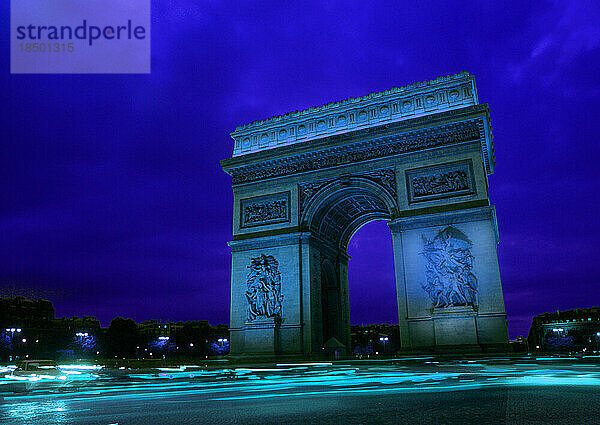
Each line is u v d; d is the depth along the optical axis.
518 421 11.38
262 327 71.50
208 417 13.76
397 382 26.02
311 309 71.19
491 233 62.09
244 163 81.31
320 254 79.12
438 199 66.62
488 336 58.72
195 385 28.41
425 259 64.75
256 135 84.31
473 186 65.31
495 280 60.22
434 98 72.44
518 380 24.98
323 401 17.47
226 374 42.53
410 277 64.94
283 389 23.70
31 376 49.03
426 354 60.53
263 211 79.19
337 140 74.94
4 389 27.45
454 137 68.44
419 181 68.81
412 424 11.54
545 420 11.47
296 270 73.06
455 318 60.56
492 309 59.34
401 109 74.12
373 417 13.02
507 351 57.31
